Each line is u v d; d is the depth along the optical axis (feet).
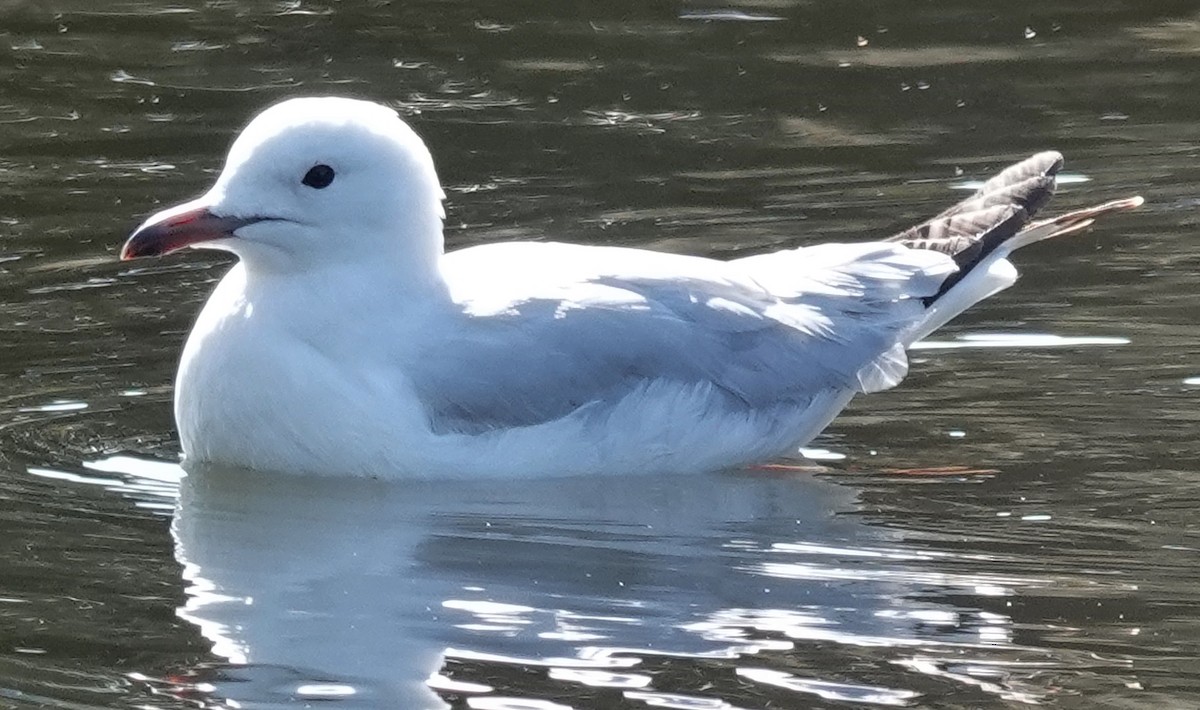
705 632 30.89
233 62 60.49
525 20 64.59
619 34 63.36
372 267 36.88
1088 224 45.55
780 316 38.81
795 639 30.73
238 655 29.86
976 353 43.19
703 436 37.70
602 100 58.03
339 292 36.65
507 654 30.01
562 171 52.80
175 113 56.29
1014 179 43.27
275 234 36.42
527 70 60.23
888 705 28.40
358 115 36.78
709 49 62.18
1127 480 37.32
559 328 36.99
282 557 33.55
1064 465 38.06
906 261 40.75
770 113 57.26
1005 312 45.06
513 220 49.29
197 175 51.85
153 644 30.19
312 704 28.22
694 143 54.90
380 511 35.58
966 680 29.27
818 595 32.40
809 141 55.16
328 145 36.22
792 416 38.63
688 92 58.75
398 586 32.45
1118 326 44.19
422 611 31.48
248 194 36.37
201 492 36.42
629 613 31.55
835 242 48.24
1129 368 42.22
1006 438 39.37
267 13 64.95
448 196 50.88
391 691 28.66
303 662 29.63
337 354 36.50
